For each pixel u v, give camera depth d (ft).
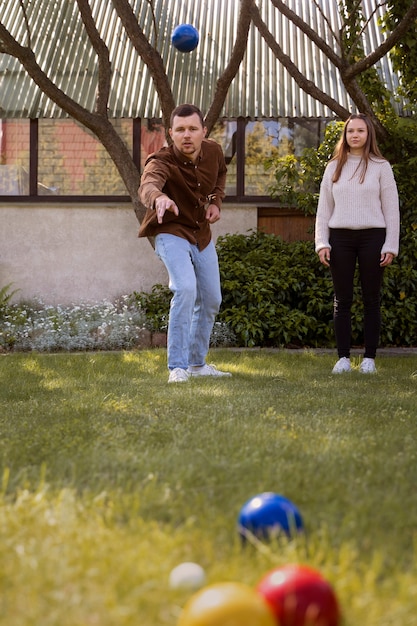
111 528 5.33
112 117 28.58
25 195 29.25
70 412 10.56
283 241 27.30
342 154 17.33
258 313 24.94
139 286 29.17
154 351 21.66
